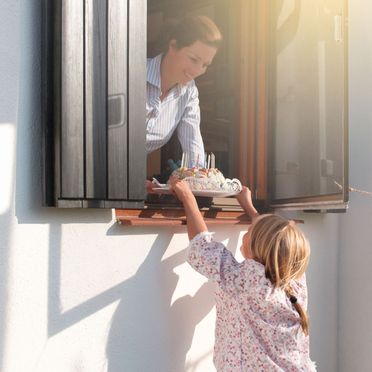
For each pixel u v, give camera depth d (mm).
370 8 3500
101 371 2082
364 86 3512
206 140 3262
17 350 1823
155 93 2756
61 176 1849
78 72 1888
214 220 2529
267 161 3020
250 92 3092
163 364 2332
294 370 1964
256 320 1984
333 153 2689
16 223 1820
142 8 2082
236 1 3162
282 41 3008
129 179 2053
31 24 1873
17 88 1824
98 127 1954
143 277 2240
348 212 3572
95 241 2062
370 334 3475
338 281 3619
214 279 2051
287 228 2049
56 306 1938
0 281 1775
